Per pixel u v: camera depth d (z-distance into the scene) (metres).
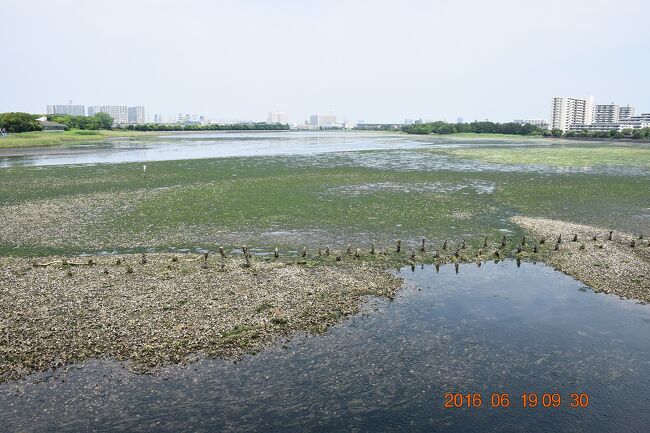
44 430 14.55
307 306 23.41
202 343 19.58
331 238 36.16
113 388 16.64
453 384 17.38
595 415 15.80
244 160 89.44
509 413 15.79
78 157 93.06
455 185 60.34
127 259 30.62
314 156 99.69
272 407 15.83
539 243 35.00
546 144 147.12
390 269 29.58
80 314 21.91
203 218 41.69
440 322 22.25
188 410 15.58
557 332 21.47
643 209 47.06
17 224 39.16
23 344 19.25
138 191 53.84
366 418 15.38
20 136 138.62
